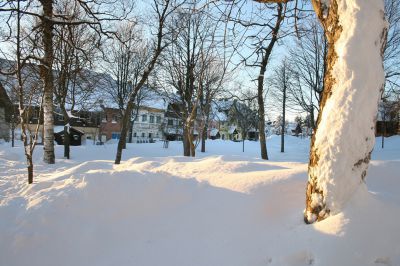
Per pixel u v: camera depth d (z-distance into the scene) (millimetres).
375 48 3322
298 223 3453
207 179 4773
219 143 40281
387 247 2893
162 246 3621
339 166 3268
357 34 3316
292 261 2982
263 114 14906
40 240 3613
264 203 3963
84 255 3576
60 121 42625
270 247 3264
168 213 4117
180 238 3701
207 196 4324
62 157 18406
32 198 4219
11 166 9945
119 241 3752
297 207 3793
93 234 3754
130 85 30203
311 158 3506
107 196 4145
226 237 3582
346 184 3250
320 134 3430
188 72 19828
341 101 3334
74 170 6930
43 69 9039
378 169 4844
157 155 24953
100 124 47062
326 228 3092
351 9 3375
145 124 57000
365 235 2977
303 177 4410
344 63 3344
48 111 12328
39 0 10398
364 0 3344
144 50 28047
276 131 74438
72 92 22484
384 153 25875
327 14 3725
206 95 19688
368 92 3283
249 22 6762
